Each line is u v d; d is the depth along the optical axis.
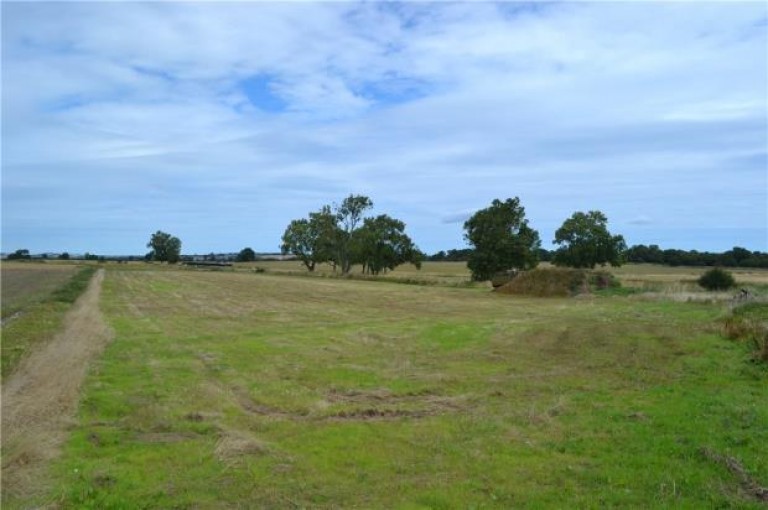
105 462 7.87
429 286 56.62
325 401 11.05
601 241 78.69
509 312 29.50
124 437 8.96
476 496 6.70
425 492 6.81
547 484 7.04
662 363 14.61
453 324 23.67
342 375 13.45
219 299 37.12
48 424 9.59
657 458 7.77
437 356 16.16
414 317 27.25
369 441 8.68
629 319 24.05
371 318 26.78
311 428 9.42
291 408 10.62
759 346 14.81
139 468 7.66
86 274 64.06
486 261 57.53
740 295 30.30
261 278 67.38
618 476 7.20
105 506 6.59
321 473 7.45
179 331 21.14
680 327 20.86
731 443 8.27
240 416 10.06
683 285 43.31
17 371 13.62
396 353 16.64
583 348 17.16
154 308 30.16
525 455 8.02
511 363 15.08
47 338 18.52
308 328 22.56
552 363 15.03
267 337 19.80
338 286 53.59
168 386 12.16
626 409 10.21
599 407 10.40
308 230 96.56
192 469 7.60
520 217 58.84
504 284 46.28
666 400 10.83
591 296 39.81
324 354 16.41
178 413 10.10
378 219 86.88
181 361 15.05
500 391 11.80
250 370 13.99
